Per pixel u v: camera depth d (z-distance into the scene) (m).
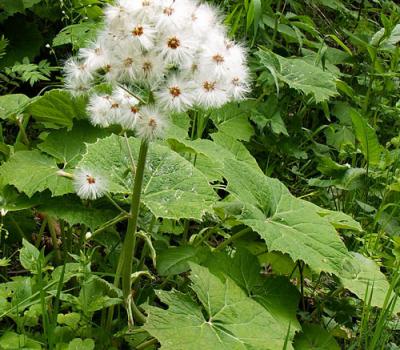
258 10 0.88
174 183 0.56
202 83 0.45
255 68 0.98
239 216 0.55
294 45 1.23
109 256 0.61
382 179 0.84
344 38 1.34
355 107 1.13
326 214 0.65
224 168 0.59
